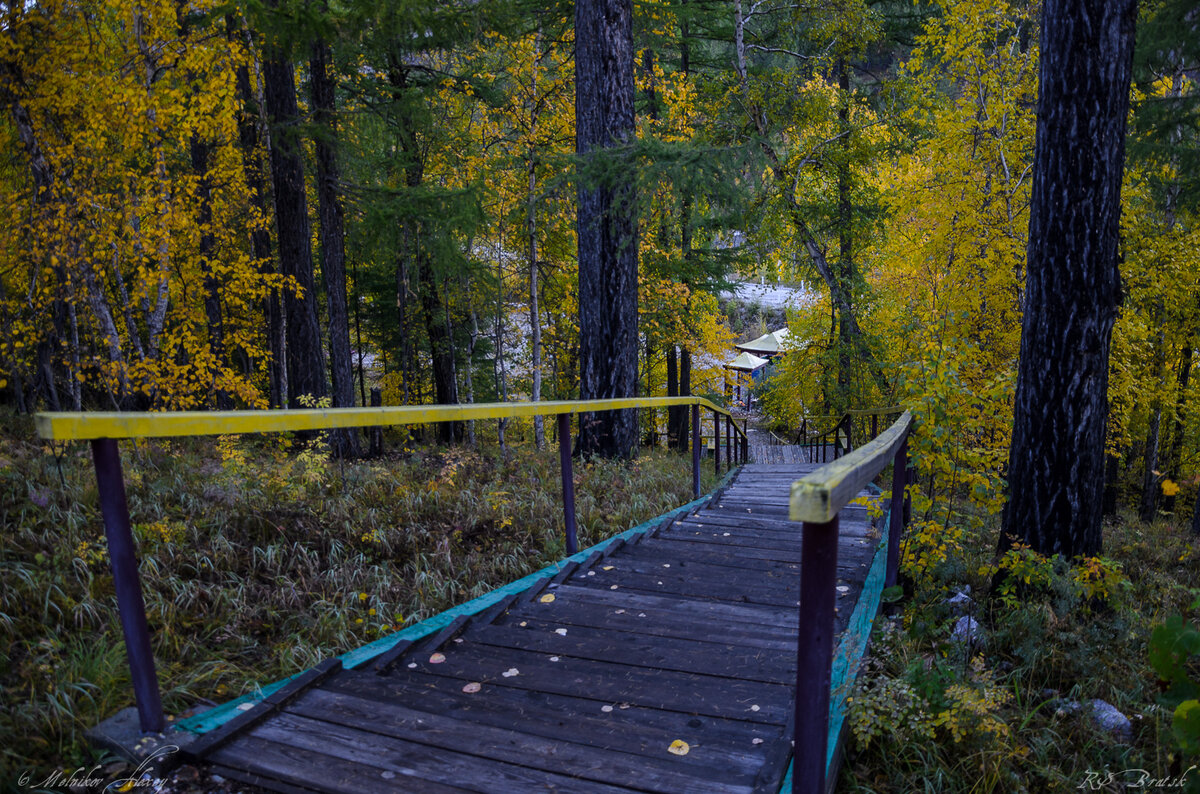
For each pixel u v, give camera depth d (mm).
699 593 4086
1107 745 3014
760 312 43844
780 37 15297
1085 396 4879
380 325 20500
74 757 2115
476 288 16766
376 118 12781
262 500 5273
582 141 9797
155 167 8008
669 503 7113
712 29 16875
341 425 2686
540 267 16828
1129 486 20234
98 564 3699
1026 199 10867
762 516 6504
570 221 14570
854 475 1734
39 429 1787
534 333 14008
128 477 5234
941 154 11930
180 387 8438
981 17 10711
